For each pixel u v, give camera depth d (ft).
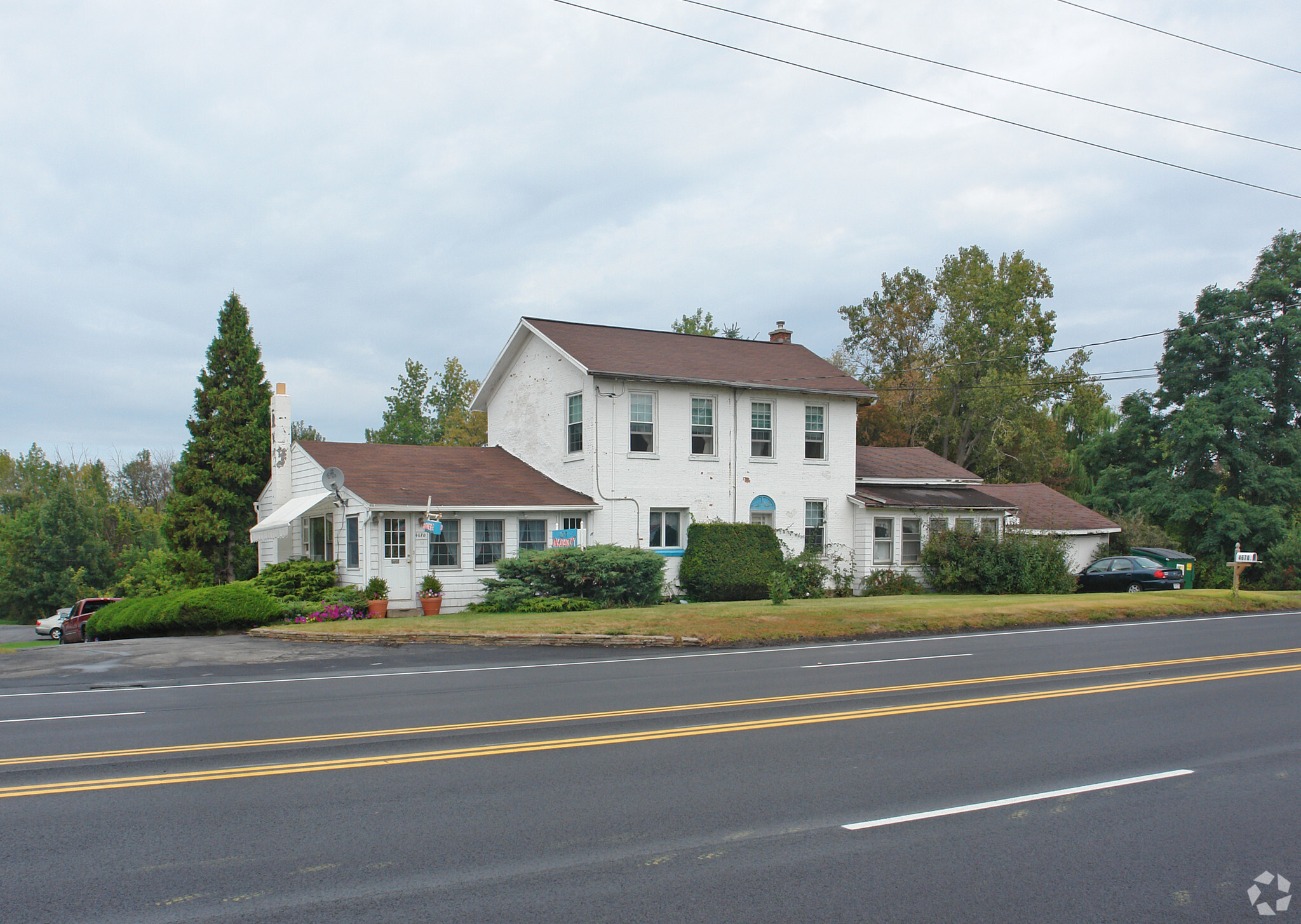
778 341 111.55
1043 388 164.25
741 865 17.37
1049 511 119.24
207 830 19.70
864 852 18.04
